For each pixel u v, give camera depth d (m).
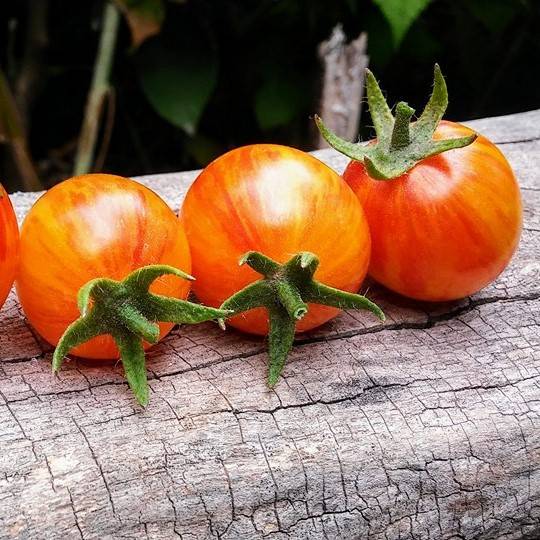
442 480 0.20
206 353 0.21
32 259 0.19
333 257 0.20
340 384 0.21
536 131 0.32
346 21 0.42
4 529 0.18
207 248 0.20
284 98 0.45
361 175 0.21
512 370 0.21
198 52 0.44
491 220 0.21
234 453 0.19
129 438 0.19
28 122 0.48
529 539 0.21
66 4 0.48
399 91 0.51
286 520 0.19
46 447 0.19
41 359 0.21
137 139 0.50
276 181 0.20
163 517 0.19
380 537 0.20
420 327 0.23
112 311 0.18
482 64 0.50
